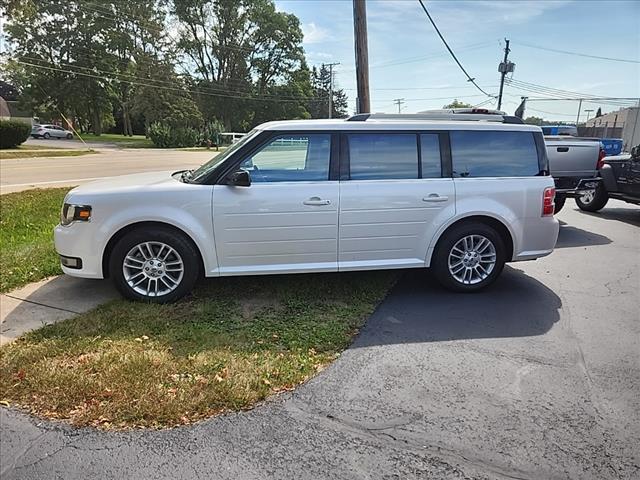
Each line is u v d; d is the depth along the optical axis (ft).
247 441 8.02
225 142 163.22
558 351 11.41
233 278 16.05
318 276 16.46
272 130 13.93
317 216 13.98
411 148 14.66
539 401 9.27
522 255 15.70
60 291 14.88
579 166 26.40
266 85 189.98
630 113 92.17
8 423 8.43
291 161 14.10
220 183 13.71
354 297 14.67
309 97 199.72
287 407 9.00
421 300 14.79
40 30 164.14
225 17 176.76
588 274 17.75
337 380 9.98
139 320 12.59
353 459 7.61
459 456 7.70
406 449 7.86
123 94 186.60
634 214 31.09
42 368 10.01
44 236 22.08
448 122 15.05
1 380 9.62
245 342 11.48
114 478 7.16
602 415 8.83
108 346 11.05
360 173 14.34
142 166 68.39
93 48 169.78
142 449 7.79
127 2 170.71
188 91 174.50
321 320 12.94
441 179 14.80
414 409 8.97
